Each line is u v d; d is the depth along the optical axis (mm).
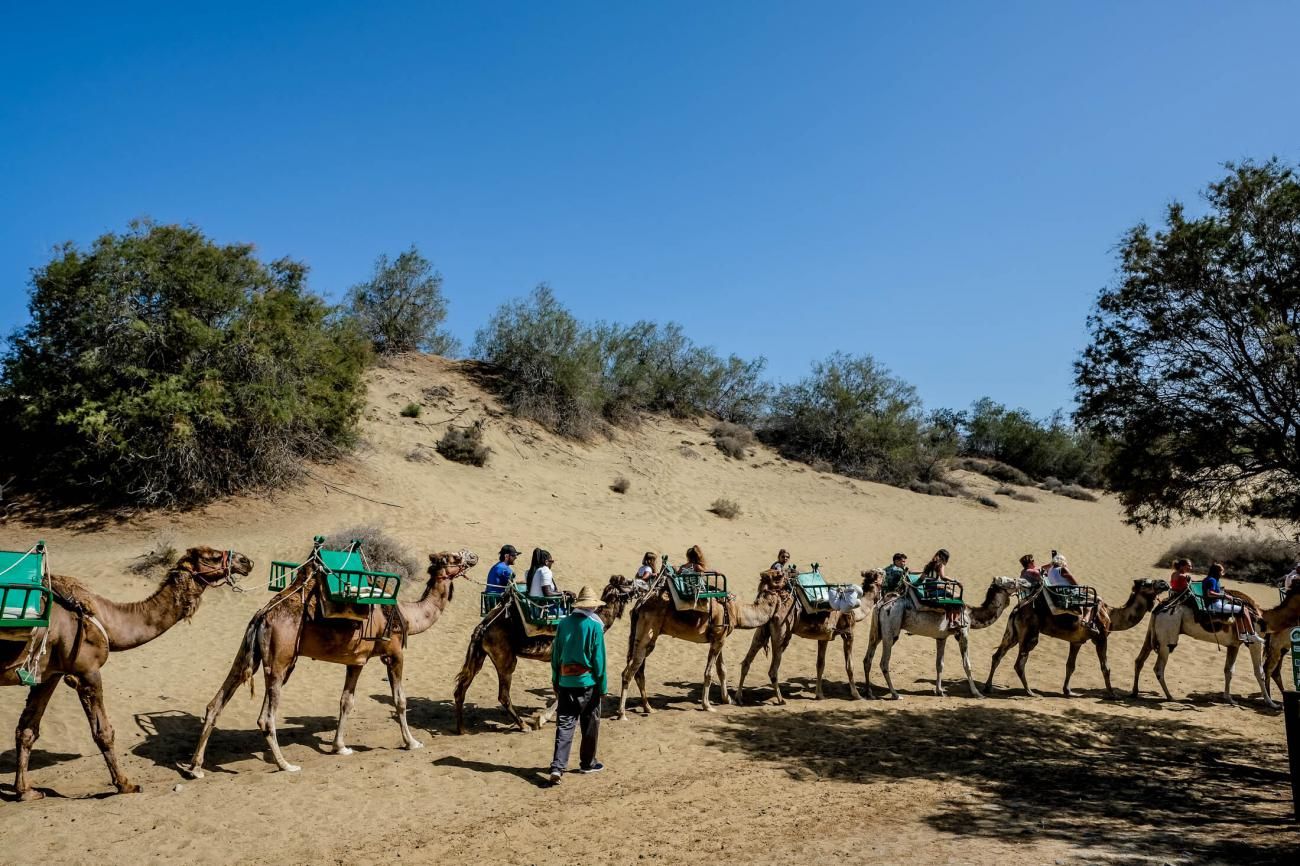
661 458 36938
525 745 10352
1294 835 7371
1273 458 10508
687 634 12086
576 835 7434
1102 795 8906
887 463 43125
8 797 7852
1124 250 11297
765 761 9977
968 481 46562
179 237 22969
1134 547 29609
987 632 19000
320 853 6992
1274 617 13430
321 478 24484
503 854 6996
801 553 26438
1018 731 11734
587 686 9055
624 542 24594
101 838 7070
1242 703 13844
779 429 45000
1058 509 42125
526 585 11367
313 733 10586
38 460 22797
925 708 13008
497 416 34469
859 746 10773
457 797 8367
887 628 13773
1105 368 11320
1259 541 26734
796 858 6859
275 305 23641
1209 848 6988
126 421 20938
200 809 7770
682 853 7012
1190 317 10578
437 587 10742
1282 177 10297
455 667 14359
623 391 40562
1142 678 15461
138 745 9648
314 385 24547
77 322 21359
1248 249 10281
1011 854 6840
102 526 20062
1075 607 13820
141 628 8344
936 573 14023
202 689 11984
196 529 20172
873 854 6918
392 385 34312
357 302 38094
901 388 45281
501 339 37844
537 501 27922
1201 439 10672
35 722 7969
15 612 7281
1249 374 10469
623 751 10203
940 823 7832
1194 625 13633
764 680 14844
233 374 22844
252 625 8961
